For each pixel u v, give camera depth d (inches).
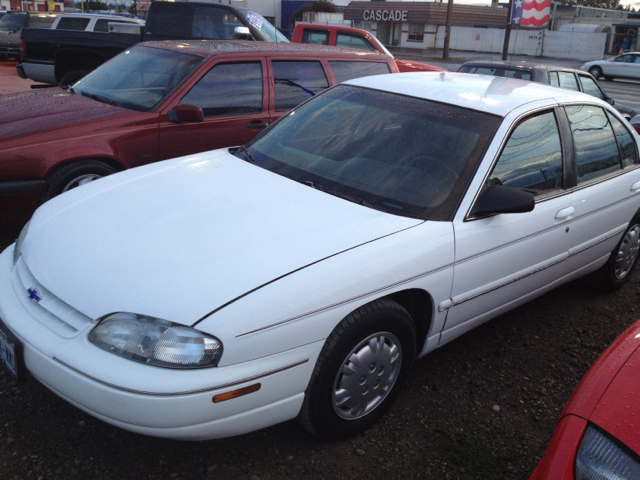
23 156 161.9
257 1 1763.0
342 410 99.9
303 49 230.2
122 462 95.3
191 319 79.7
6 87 503.5
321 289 88.2
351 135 127.6
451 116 123.9
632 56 1016.2
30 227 107.9
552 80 343.0
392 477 96.7
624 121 163.2
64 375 81.4
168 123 189.5
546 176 128.5
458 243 106.6
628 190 153.6
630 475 61.9
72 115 179.9
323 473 96.3
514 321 156.0
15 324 88.7
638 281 188.5
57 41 397.7
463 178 112.0
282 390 87.3
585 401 71.1
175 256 89.6
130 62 217.8
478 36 1745.8
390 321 100.0
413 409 115.0
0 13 954.7
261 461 98.0
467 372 129.7
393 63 255.9
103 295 84.2
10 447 96.3
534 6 1118.4
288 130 138.7
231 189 113.0
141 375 77.5
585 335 151.0
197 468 95.3
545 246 127.9
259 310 82.4
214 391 79.2
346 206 106.9
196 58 203.2
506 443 107.5
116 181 121.2
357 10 1911.9
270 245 92.7
